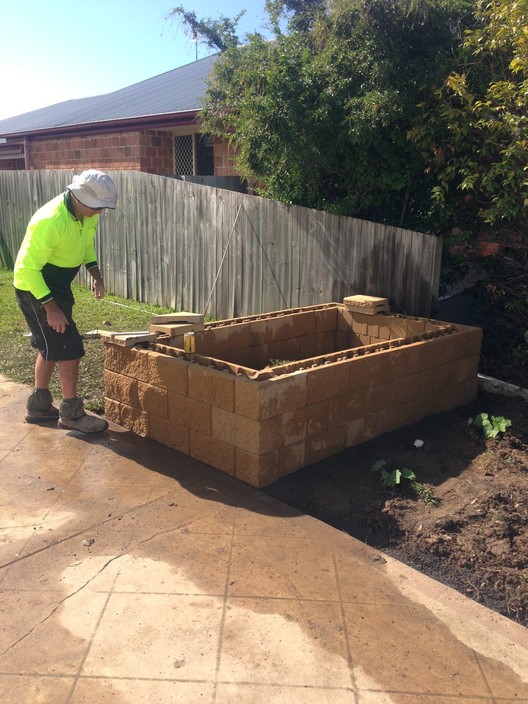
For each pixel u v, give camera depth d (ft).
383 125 18.74
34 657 8.11
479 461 14.33
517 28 16.01
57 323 14.24
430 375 16.39
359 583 9.86
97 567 10.04
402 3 18.39
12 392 18.43
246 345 18.13
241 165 25.05
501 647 8.59
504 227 19.35
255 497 12.43
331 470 13.66
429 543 11.03
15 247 42.27
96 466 13.70
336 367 13.70
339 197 23.29
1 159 62.23
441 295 22.84
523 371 19.86
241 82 22.30
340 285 22.13
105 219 33.09
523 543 11.21
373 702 7.53
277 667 8.03
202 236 27.53
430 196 20.98
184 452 14.34
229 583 9.73
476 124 17.13
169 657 8.15
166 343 15.89
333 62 19.99
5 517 11.53
